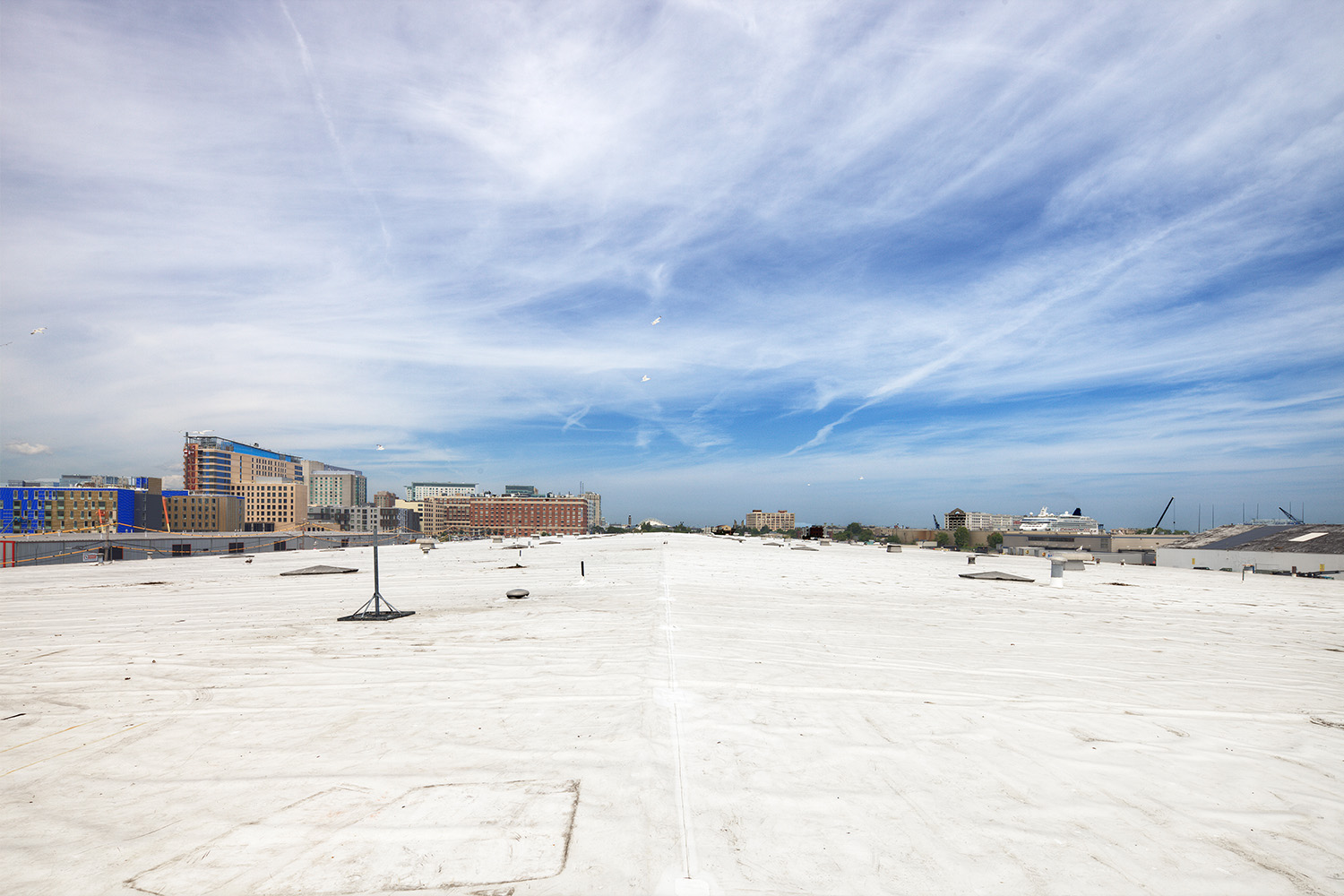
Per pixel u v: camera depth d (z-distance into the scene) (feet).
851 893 16.48
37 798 22.35
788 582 115.75
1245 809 22.34
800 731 29.01
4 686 38.14
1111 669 46.16
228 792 22.61
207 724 30.32
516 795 21.91
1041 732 30.12
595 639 51.47
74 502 603.67
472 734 28.22
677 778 23.43
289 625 60.39
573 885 16.55
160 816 20.84
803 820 20.45
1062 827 20.58
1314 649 59.31
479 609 71.36
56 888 16.75
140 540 274.57
